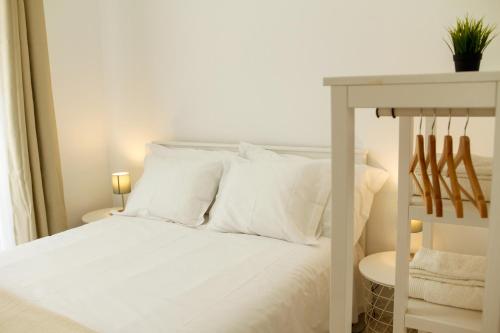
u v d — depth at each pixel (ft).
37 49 9.03
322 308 6.31
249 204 7.56
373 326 7.80
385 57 7.74
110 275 5.92
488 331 3.37
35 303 5.11
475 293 3.97
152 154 10.21
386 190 8.09
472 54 4.03
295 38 8.61
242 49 9.29
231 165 8.53
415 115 3.72
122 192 10.50
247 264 6.19
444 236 7.50
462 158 3.41
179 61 10.19
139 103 10.97
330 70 8.32
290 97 8.85
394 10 7.54
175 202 8.43
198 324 4.56
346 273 3.72
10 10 8.48
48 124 9.30
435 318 3.89
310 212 7.42
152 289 5.44
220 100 9.77
